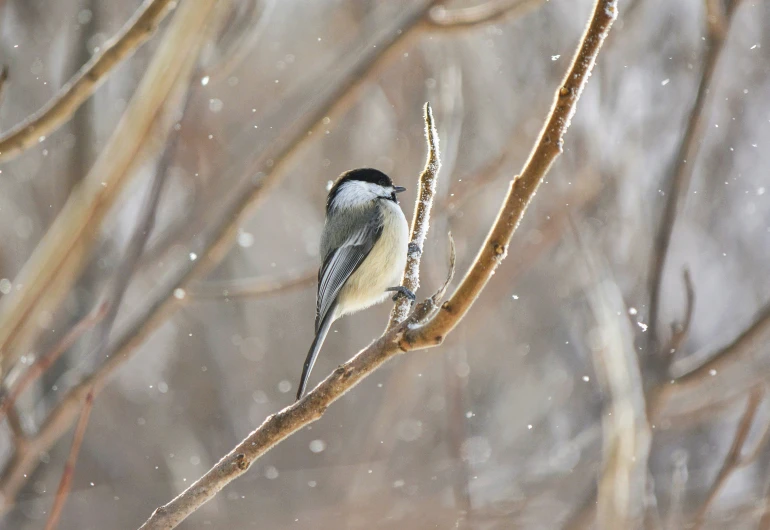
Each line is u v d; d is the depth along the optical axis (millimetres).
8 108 12391
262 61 14148
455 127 9633
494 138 12125
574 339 13914
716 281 13094
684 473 7840
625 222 9766
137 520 15125
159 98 6879
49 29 12617
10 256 12609
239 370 16734
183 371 16594
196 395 16500
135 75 11219
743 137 13516
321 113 9086
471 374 14586
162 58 6898
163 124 8000
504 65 12414
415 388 14344
